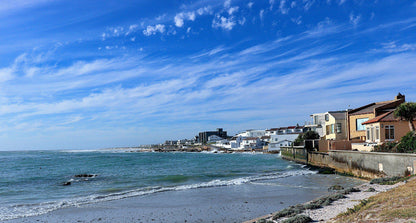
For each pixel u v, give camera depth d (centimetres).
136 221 1827
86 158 11038
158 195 2694
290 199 2398
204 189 2995
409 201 1271
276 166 5912
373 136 3909
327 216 1514
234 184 3297
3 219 1912
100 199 2542
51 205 2327
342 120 5731
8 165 7538
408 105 3469
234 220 1795
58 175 4831
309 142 5991
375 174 3045
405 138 3061
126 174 4731
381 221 1098
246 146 15138
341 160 3959
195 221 1794
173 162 7900
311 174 4178
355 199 1895
